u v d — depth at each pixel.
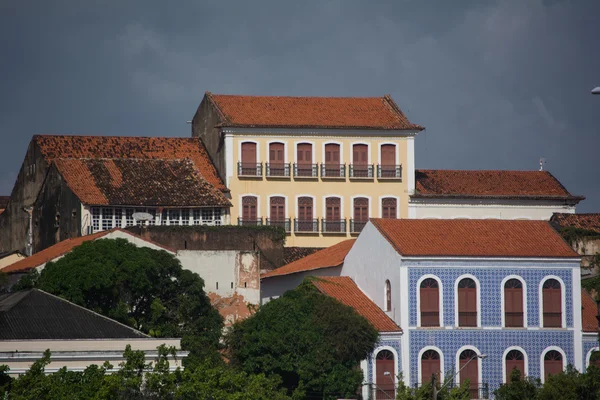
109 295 197.50
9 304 178.62
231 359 196.25
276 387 186.75
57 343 169.00
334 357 190.88
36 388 153.12
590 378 183.25
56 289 194.00
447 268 199.25
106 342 171.88
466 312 199.25
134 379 158.25
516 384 186.38
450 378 186.50
